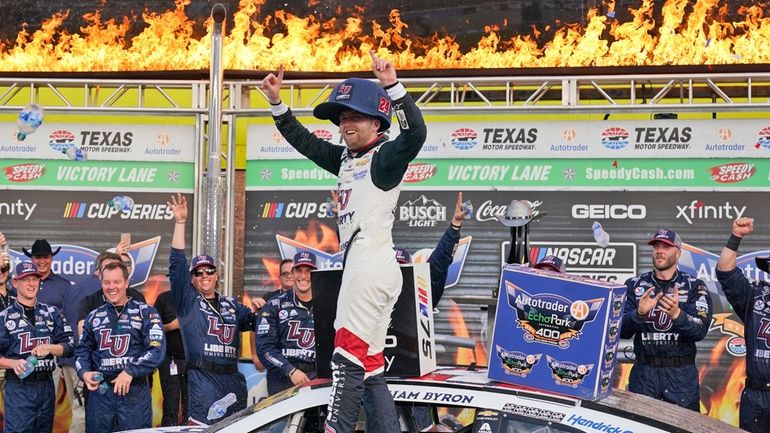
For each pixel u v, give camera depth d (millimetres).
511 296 4930
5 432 8102
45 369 8227
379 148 4570
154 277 9703
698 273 9289
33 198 9766
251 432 4750
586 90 10602
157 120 10500
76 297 9250
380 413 4539
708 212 9289
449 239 6422
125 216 9742
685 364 7770
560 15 10594
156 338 7895
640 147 9383
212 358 8172
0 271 8375
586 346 4750
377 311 4508
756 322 7648
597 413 4531
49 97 10953
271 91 5062
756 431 7625
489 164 9531
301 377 7828
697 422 4699
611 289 4742
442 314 9516
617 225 9375
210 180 9234
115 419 7867
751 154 9273
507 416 4559
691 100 9273
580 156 9445
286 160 9688
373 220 4520
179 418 9047
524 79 9500
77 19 10992
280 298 8242
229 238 9516
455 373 5105
